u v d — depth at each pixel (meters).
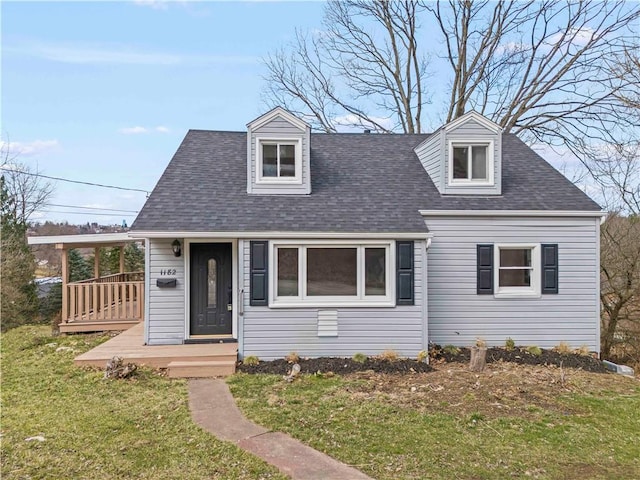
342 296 8.22
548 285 9.34
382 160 11.34
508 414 5.49
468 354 8.88
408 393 6.27
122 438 4.67
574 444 4.64
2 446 4.41
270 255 8.09
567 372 7.71
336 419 5.26
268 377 7.10
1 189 19.09
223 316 9.16
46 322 16.73
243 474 3.90
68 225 30.81
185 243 8.95
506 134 12.77
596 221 9.39
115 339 9.22
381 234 8.08
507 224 9.41
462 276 9.40
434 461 4.19
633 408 5.83
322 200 9.29
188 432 4.85
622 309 12.91
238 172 10.34
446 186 9.80
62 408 5.58
